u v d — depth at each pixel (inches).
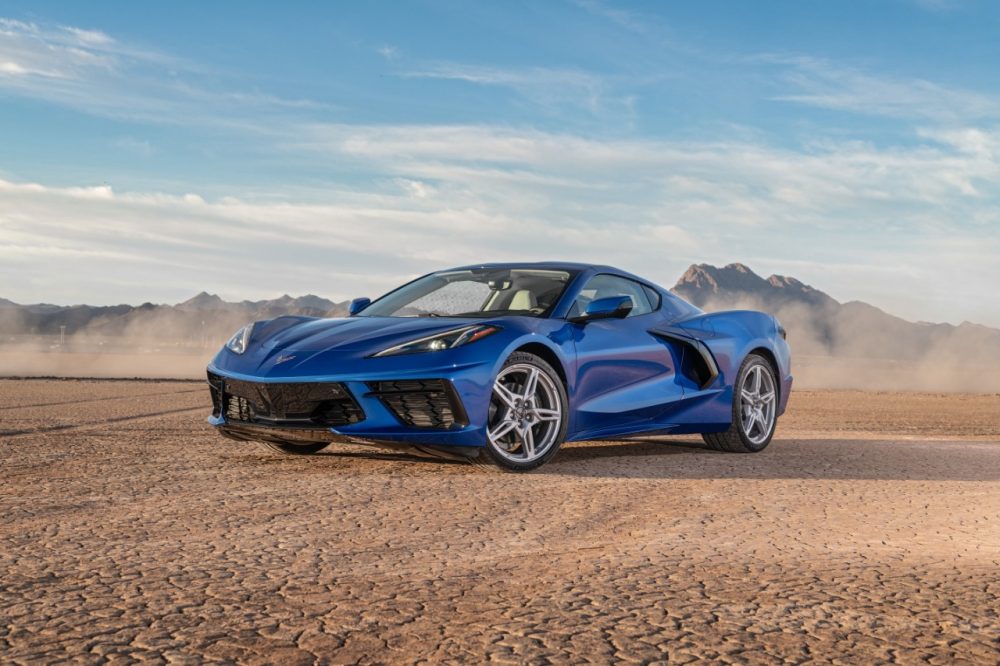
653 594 87.3
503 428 173.5
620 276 213.0
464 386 165.2
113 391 460.1
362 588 88.7
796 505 143.0
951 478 179.6
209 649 69.6
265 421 175.5
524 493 149.0
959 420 392.2
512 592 87.7
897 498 152.5
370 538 112.4
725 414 217.5
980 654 70.4
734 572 97.0
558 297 195.0
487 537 114.5
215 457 190.7
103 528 116.0
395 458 192.7
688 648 71.0
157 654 68.4
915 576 95.9
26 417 287.4
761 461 202.4
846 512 137.7
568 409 183.0
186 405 364.8
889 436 289.7
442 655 68.7
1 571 93.6
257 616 78.6
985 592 89.0
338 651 69.4
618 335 197.0
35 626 75.2
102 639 71.9
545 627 76.0
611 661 67.8
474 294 203.0
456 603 83.4
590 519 128.1
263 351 181.9
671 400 204.2
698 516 131.8
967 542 116.4
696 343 211.9
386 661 67.3
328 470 172.7
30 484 150.1
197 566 96.7
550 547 109.6
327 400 169.6
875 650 71.1
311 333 185.3
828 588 90.1
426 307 201.3
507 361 173.9
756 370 227.8
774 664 67.7
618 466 188.1
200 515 125.4
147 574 93.0
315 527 118.6
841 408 470.0
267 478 160.6
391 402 166.7
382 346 170.9
